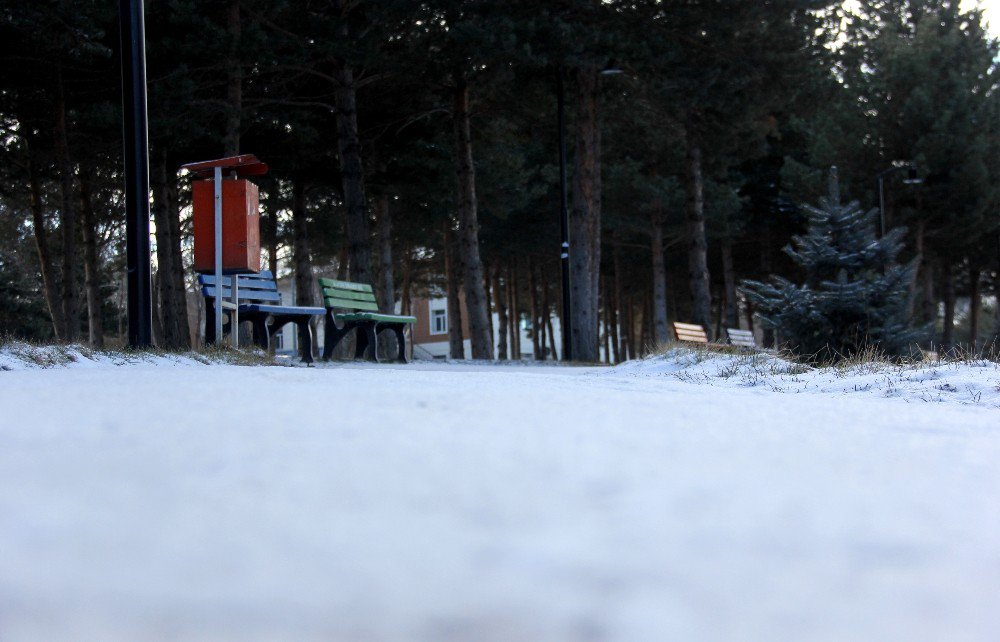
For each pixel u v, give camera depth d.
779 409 3.66
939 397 7.18
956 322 59.00
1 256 42.34
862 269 16.58
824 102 26.17
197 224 12.07
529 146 39.50
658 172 39.56
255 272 12.40
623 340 51.38
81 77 23.12
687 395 5.02
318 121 27.95
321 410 2.54
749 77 23.22
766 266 46.06
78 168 27.61
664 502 1.10
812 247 16.58
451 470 1.40
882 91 37.59
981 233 38.84
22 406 2.63
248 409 2.53
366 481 1.27
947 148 36.53
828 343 15.67
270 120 26.27
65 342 8.56
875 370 9.43
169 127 21.64
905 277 15.95
